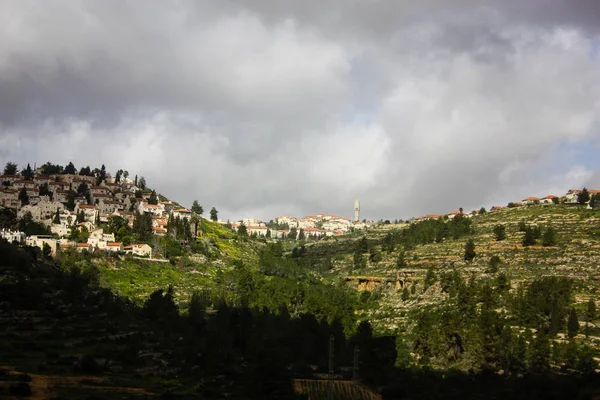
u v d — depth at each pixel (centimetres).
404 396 18988
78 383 17088
